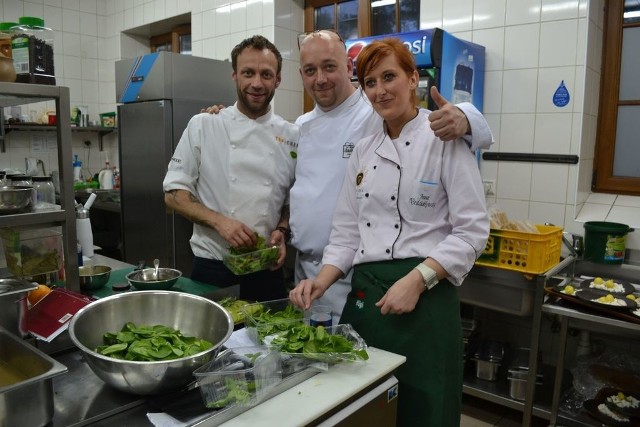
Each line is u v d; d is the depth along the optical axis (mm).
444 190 1439
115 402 1063
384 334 1437
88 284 1741
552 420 2293
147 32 4887
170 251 3242
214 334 1243
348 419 1107
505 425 2521
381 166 1491
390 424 1266
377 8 3322
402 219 1454
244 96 1913
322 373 1202
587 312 2062
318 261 1891
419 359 1397
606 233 2373
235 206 2012
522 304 2275
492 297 2357
